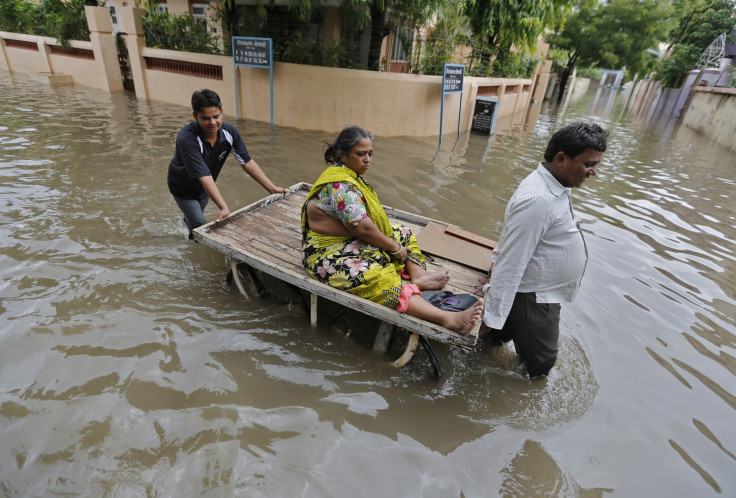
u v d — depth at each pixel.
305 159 6.64
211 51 10.08
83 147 6.41
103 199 4.63
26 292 3.02
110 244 3.75
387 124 8.79
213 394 2.34
